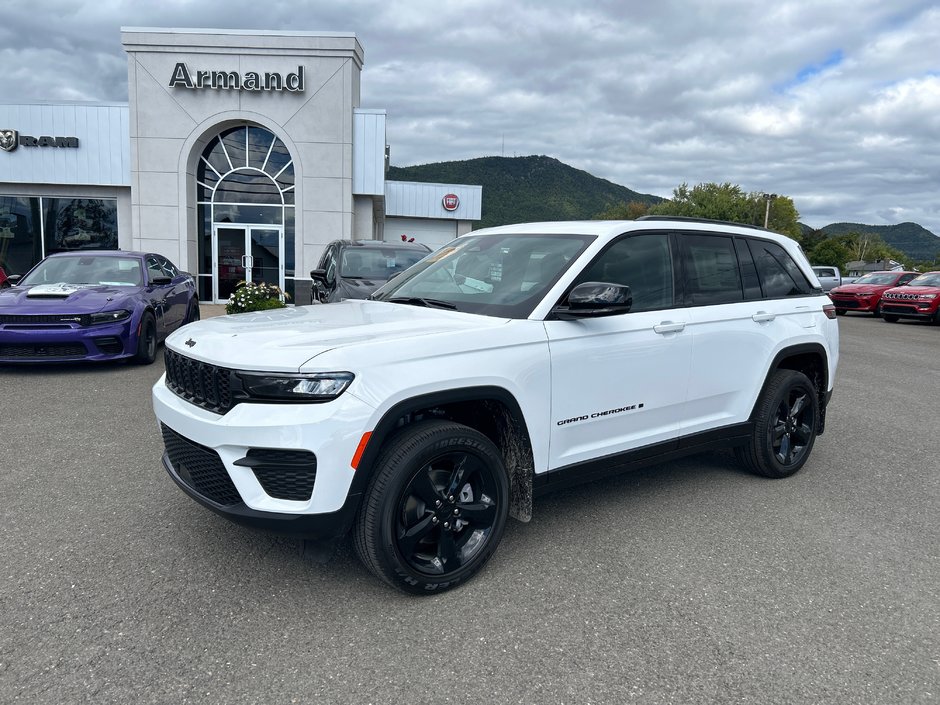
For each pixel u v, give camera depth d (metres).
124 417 6.21
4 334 7.85
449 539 3.16
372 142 19.88
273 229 20.47
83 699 2.34
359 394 2.82
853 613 3.06
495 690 2.45
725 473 5.08
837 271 31.09
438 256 4.61
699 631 2.88
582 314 3.49
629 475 4.98
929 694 2.49
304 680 2.48
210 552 3.49
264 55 19.16
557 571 3.40
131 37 18.91
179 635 2.74
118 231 20.53
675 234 4.29
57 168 19.69
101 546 3.53
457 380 3.08
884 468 5.32
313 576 3.27
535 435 3.43
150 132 19.28
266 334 3.15
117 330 8.34
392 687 2.45
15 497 4.19
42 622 2.80
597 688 2.48
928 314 19.59
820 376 5.21
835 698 2.45
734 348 4.43
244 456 2.83
